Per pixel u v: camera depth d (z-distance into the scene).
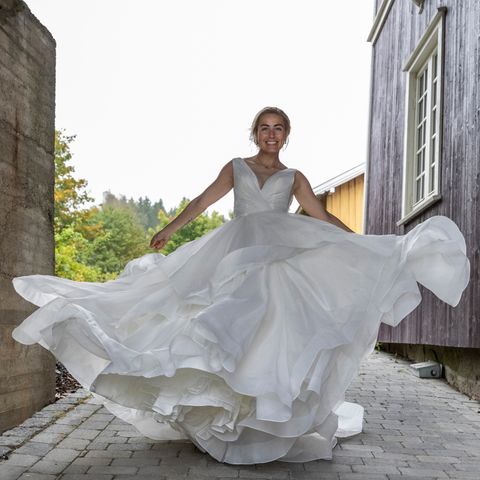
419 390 6.25
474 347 5.39
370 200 10.90
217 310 3.20
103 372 3.10
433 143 7.44
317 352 3.27
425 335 7.07
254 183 3.79
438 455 3.77
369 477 3.28
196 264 3.55
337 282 3.57
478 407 5.41
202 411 3.45
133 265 3.93
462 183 5.95
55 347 3.26
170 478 3.16
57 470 3.25
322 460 3.58
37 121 4.55
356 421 4.32
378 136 10.45
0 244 3.93
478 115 5.54
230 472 3.29
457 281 3.52
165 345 3.27
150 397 3.36
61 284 3.57
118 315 3.40
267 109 3.92
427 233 3.54
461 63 6.14
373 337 3.56
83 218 31.62
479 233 5.39
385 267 3.59
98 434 4.02
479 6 5.63
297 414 3.32
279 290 3.47
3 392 3.98
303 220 3.70
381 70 10.46
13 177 4.12
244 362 3.25
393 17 9.62
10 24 4.09
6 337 4.01
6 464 3.33
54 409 4.68
